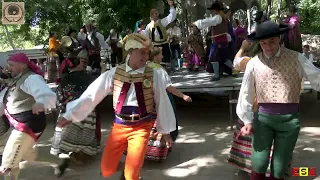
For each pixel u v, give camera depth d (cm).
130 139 336
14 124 376
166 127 348
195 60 967
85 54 491
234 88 684
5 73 484
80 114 345
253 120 348
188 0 1548
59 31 1392
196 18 1548
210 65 784
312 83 331
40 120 385
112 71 345
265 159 351
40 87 359
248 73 343
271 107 339
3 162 377
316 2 2088
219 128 672
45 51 1413
